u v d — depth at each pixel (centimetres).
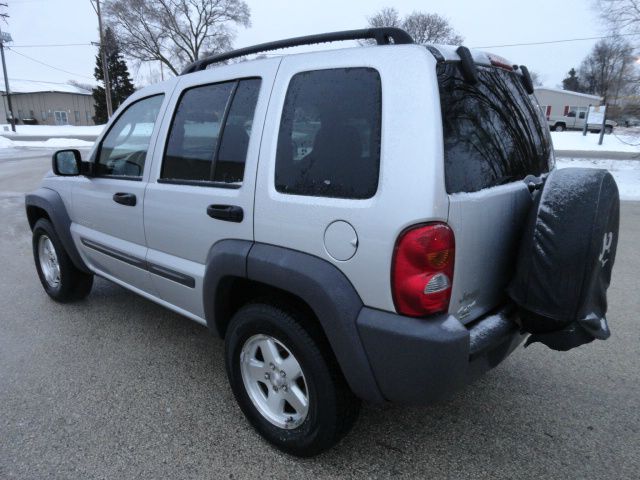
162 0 4388
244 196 243
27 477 237
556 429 276
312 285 212
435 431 274
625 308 451
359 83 209
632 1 1461
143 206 314
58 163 349
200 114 280
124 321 417
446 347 190
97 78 6028
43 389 312
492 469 244
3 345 372
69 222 408
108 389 313
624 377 331
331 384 225
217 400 302
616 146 2778
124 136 342
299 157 224
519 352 368
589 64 7031
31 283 515
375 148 199
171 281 305
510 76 263
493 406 298
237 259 243
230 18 4672
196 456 252
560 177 221
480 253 215
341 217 204
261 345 252
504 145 242
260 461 249
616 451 257
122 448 258
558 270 211
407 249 188
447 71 205
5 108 6241
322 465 246
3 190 1156
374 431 274
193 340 382
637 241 696
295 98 231
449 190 195
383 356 201
